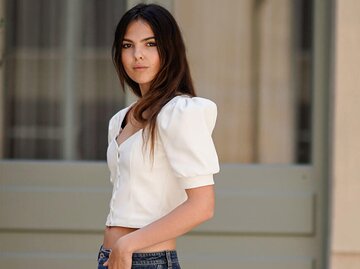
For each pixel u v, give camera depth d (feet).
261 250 30.91
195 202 17.28
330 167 30.17
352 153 29.48
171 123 17.51
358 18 29.27
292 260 30.81
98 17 31.60
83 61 31.71
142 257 17.88
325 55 30.68
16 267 30.91
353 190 29.53
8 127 31.73
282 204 30.83
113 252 17.24
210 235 30.83
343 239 29.63
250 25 31.42
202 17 31.40
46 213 30.91
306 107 31.35
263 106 31.50
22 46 31.76
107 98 31.68
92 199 30.83
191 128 17.44
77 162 31.17
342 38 29.30
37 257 30.94
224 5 31.40
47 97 31.78
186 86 18.93
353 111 29.43
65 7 31.65
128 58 18.65
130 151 18.08
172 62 18.63
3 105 31.68
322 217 30.81
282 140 31.48
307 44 31.30
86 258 30.83
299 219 30.81
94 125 31.71
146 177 17.99
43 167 30.99
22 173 31.04
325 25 30.68
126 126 19.07
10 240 31.04
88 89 31.71
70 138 31.73
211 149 17.60
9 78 31.73
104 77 31.60
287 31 31.32
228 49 31.48
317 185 30.83
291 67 31.37
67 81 31.68
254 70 31.48
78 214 30.83
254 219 30.81
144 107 18.17
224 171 30.94
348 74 29.35
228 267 30.78
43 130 31.81
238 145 31.53
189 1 31.37
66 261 30.91
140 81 18.56
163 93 18.29
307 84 31.35
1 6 31.55
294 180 30.94
